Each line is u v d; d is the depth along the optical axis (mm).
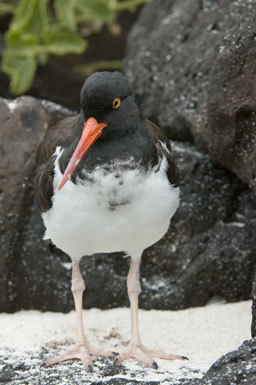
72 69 17391
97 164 8445
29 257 10953
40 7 15008
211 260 10766
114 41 18375
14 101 11312
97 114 8453
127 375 8586
